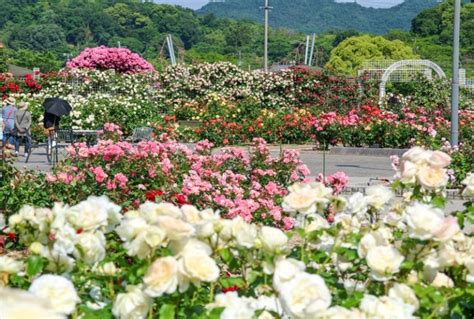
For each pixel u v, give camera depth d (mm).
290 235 3887
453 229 3443
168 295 3113
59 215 3488
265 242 3352
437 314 3393
